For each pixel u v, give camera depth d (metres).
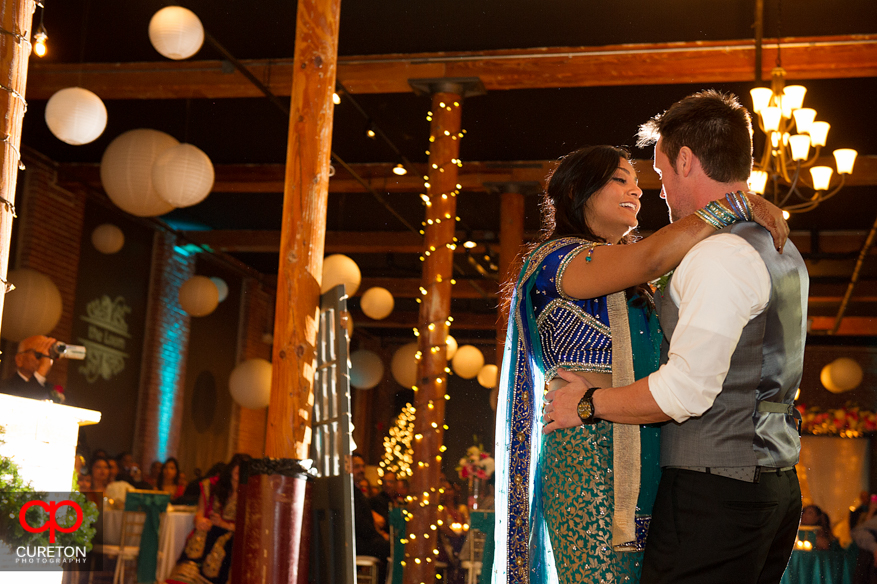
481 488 8.02
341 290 4.65
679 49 6.86
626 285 1.56
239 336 14.62
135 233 11.94
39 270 9.88
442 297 7.17
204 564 5.52
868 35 6.49
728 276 1.44
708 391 1.42
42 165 9.97
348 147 9.42
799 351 1.54
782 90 5.82
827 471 13.52
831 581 5.33
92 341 10.83
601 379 1.62
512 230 9.45
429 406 6.99
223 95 7.71
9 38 2.69
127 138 6.18
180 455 12.68
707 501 1.45
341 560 4.26
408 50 7.31
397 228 12.32
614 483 1.54
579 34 6.83
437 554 6.70
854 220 10.78
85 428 10.51
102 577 6.58
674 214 1.68
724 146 1.61
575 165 1.79
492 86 7.40
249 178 10.15
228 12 6.66
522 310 1.71
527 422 1.68
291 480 4.43
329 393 4.89
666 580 1.45
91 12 6.76
